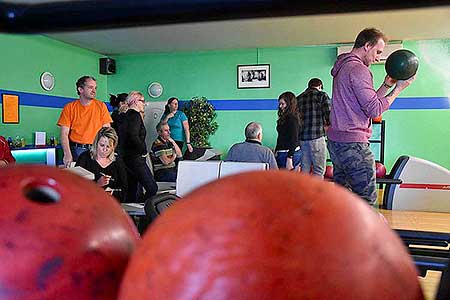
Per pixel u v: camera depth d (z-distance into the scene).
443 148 6.94
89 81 4.18
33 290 0.36
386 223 0.39
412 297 0.34
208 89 7.79
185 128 7.13
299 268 0.31
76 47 7.10
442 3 0.42
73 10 0.49
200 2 0.46
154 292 0.33
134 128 3.96
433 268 1.43
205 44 7.02
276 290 0.30
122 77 8.09
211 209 0.34
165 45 7.08
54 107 6.52
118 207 0.46
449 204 4.33
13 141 5.52
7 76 5.53
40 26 0.50
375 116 2.60
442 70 6.81
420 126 6.98
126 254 0.41
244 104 7.66
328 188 0.36
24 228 0.37
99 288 0.38
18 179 0.41
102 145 2.91
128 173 4.03
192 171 2.44
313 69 7.32
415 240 2.25
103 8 0.49
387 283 0.33
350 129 2.64
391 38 6.64
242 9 0.45
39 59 6.15
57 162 6.25
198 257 0.32
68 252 0.38
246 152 3.19
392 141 7.07
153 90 7.98
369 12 0.45
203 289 0.31
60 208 0.40
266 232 0.32
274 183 0.35
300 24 5.68
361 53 2.64
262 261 0.31
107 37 6.34
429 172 4.37
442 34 6.37
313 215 0.33
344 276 0.31
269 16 0.46
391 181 4.25
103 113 4.39
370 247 0.33
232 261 0.31
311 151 4.64
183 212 0.35
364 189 2.69
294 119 5.09
